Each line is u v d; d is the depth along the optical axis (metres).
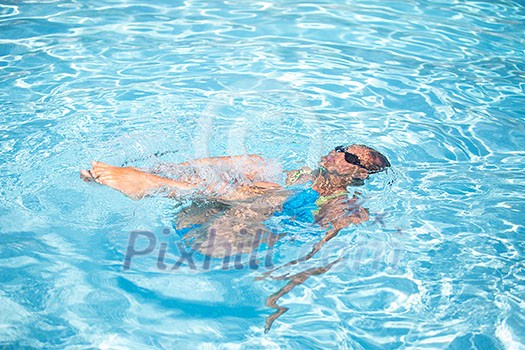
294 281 2.96
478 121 4.54
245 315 2.78
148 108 4.40
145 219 3.27
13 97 4.45
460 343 2.68
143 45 5.44
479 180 3.83
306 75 5.06
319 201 3.43
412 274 3.05
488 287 2.99
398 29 6.05
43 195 3.40
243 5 6.49
